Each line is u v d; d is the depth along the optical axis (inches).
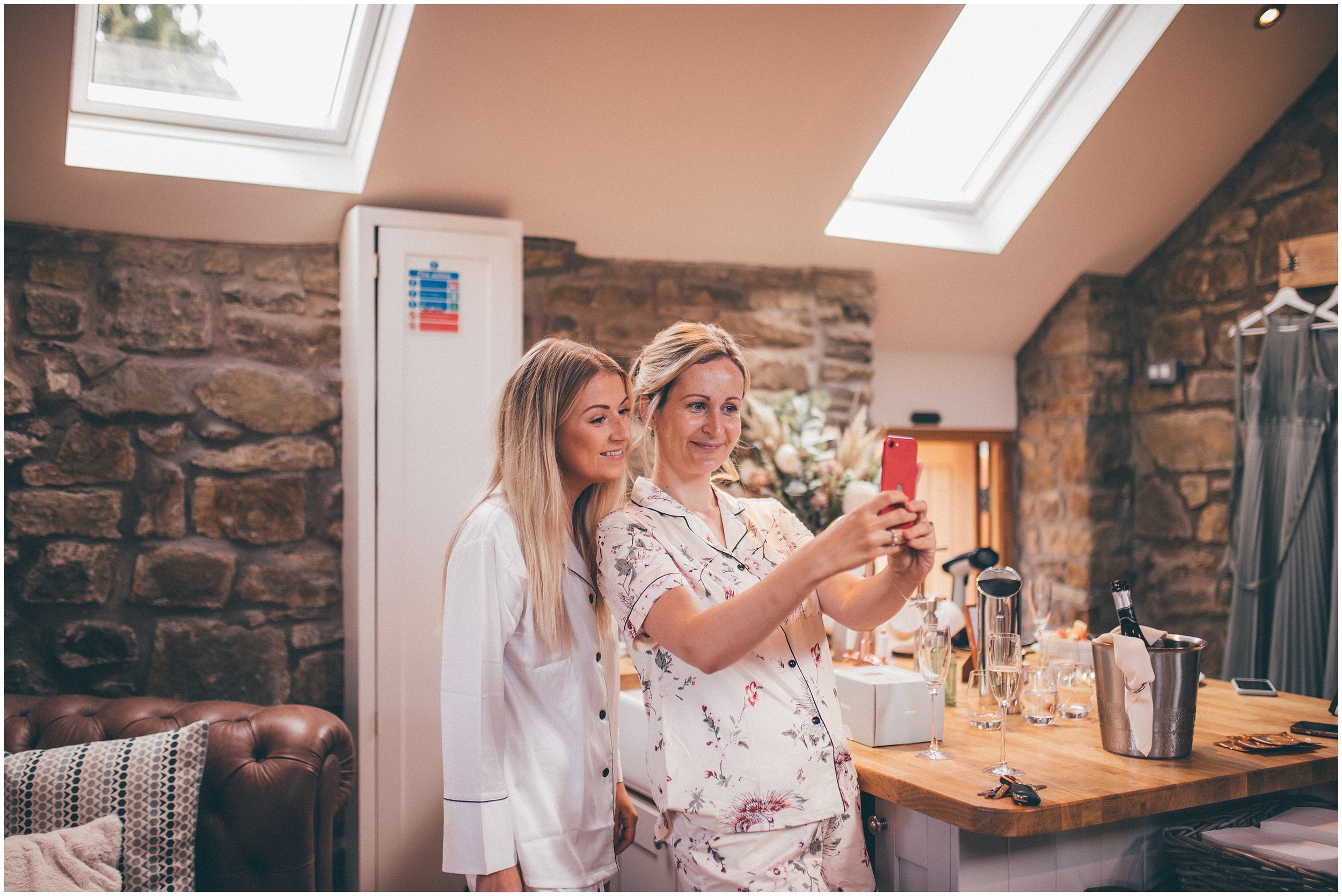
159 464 113.9
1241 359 134.1
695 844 57.2
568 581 63.2
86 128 107.1
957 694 86.7
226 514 116.4
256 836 82.4
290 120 114.8
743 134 120.1
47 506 108.8
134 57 107.7
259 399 118.3
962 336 167.9
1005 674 64.3
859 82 116.2
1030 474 173.6
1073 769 64.9
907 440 55.0
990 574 71.8
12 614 107.3
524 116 111.0
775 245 141.3
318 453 120.6
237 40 109.4
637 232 133.6
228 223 116.0
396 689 111.7
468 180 117.7
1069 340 164.7
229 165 111.2
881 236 145.3
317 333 121.6
